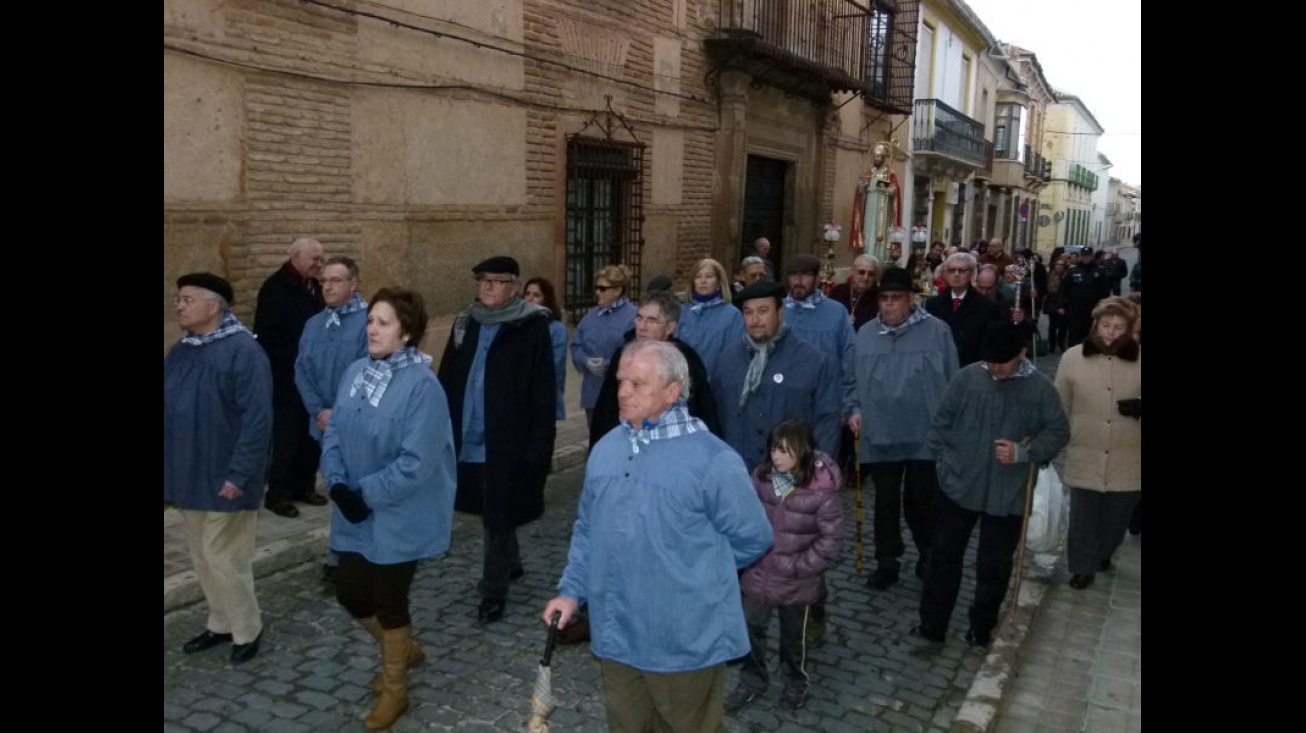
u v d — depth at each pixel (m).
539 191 9.07
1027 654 4.67
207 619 4.75
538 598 5.11
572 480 7.43
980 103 27.48
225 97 6.07
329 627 4.71
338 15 6.84
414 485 3.58
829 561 3.89
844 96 16.08
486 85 8.26
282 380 6.04
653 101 10.70
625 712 3.00
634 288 10.73
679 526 2.86
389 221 7.45
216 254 6.11
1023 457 4.35
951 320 6.73
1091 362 5.36
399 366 3.71
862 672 4.41
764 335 4.55
